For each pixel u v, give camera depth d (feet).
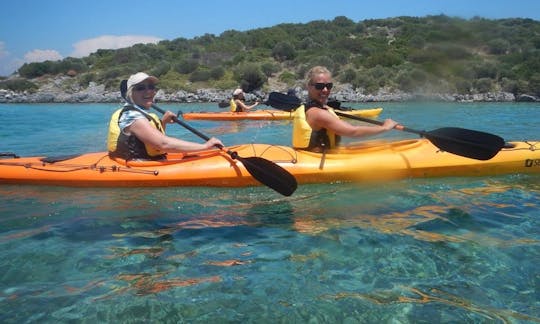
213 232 11.64
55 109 75.82
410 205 13.60
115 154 16.39
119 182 15.74
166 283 8.91
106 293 8.54
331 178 16.05
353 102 88.63
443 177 16.83
